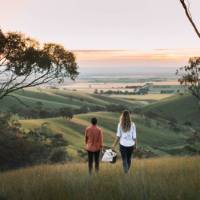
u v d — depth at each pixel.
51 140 68.69
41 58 31.31
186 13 9.95
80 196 9.65
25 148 38.31
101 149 15.98
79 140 161.00
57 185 10.96
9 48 31.22
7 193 10.93
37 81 32.81
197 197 8.91
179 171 13.62
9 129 41.22
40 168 21.02
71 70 32.91
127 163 15.01
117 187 10.27
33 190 10.62
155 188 9.82
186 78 55.91
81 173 15.78
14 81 32.81
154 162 21.41
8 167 36.97
